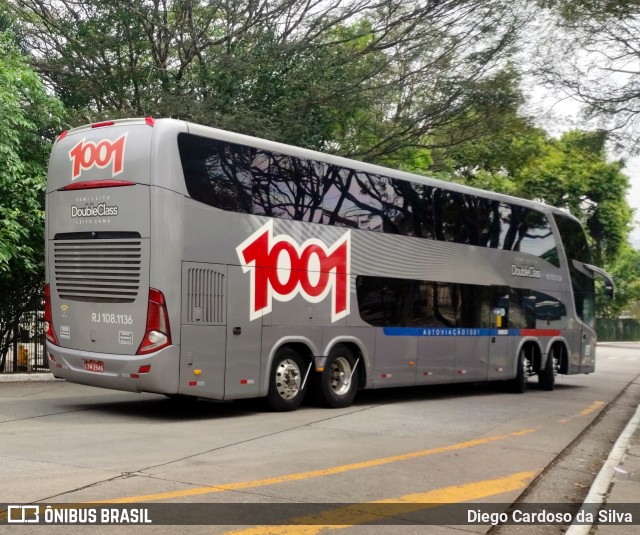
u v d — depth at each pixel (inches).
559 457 394.3
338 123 960.9
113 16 863.7
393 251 581.3
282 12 891.4
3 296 656.4
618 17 565.3
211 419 461.4
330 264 526.6
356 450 372.2
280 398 497.7
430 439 420.8
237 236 464.4
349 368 543.5
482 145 1042.7
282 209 494.3
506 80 877.8
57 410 478.9
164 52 911.0
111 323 444.1
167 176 431.8
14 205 613.6
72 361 460.4
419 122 941.8
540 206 778.2
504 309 704.4
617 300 2453.2
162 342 427.2
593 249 1951.3
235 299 462.0
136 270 434.9
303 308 505.7
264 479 296.4
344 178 542.9
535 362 762.2
